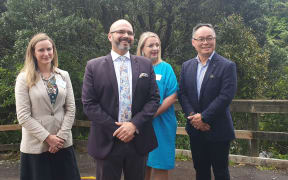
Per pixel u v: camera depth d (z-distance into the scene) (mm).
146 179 3139
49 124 2611
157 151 2947
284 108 3988
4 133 6109
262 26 9961
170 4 8734
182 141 5727
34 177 2584
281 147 5824
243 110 4285
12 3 7117
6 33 7414
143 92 2297
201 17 9000
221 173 2867
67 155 2723
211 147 2863
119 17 8836
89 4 8117
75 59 7238
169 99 2953
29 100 2586
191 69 2914
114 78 2264
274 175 3910
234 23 8070
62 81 2750
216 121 2779
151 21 9281
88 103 2262
